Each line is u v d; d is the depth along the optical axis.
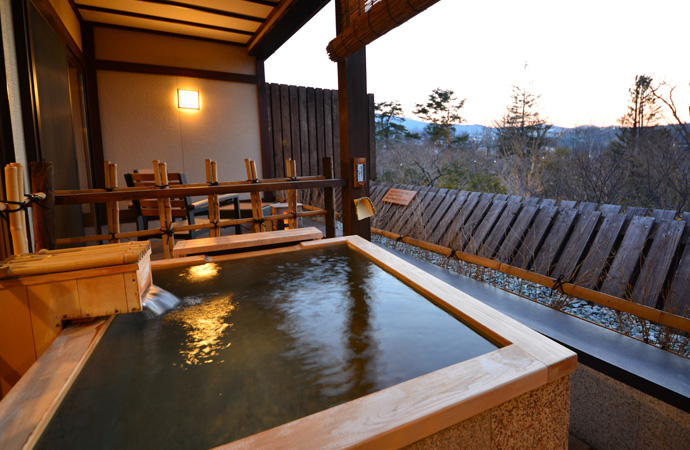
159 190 2.94
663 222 2.53
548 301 2.82
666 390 1.64
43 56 3.30
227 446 0.76
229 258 2.31
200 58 6.51
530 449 1.07
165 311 1.58
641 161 7.38
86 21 5.55
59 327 1.40
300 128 7.82
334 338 1.32
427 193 4.90
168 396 1.01
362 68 3.96
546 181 8.91
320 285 1.86
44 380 1.06
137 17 5.50
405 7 2.51
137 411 0.95
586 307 2.67
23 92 2.79
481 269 3.47
